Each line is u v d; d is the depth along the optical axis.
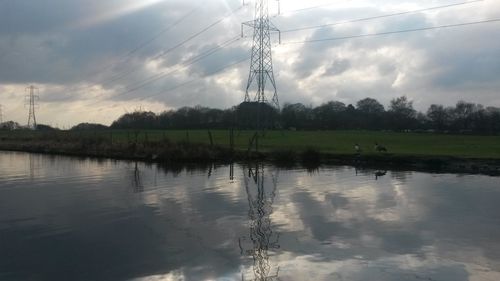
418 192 23.25
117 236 14.74
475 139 70.44
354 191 23.70
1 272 11.40
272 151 46.03
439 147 52.59
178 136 76.31
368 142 62.16
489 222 16.28
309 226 15.82
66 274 11.19
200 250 13.02
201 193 23.64
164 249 13.18
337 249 12.94
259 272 11.05
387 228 15.43
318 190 24.17
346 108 136.50
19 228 15.98
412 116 120.06
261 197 22.16
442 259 12.02
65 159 50.38
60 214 18.36
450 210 18.47
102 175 33.09
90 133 85.19
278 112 101.88
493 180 28.27
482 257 12.20
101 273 11.22
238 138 70.88
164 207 19.77
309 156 43.00
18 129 140.00
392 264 11.61
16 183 28.88
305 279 10.55
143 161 46.50
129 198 22.23
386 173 32.75
